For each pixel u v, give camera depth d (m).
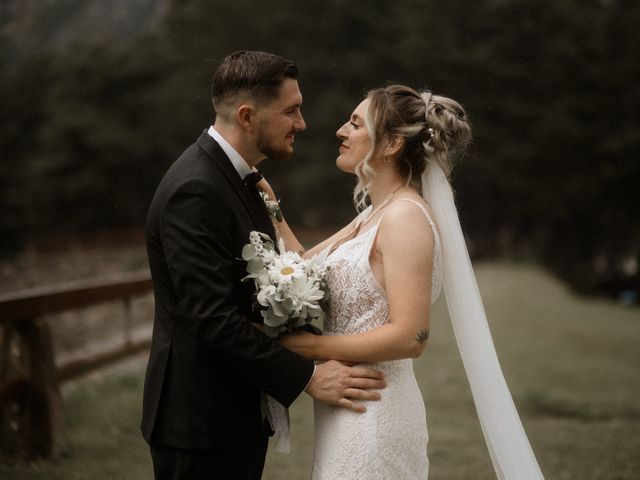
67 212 37.12
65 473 4.60
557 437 6.07
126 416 5.89
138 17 78.94
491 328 13.60
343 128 2.96
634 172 38.31
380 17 38.97
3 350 4.92
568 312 17.88
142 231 30.81
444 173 2.91
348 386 2.70
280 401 2.67
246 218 2.75
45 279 18.16
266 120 2.77
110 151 36.50
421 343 2.70
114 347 7.46
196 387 2.68
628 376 9.56
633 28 40.53
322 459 2.80
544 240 41.62
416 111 2.85
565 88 39.56
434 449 5.65
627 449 5.62
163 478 2.78
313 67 38.34
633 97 39.22
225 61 2.82
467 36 39.72
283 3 39.28
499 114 38.94
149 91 38.69
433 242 2.76
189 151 2.76
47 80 41.22
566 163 39.16
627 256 41.50
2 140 40.09
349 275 2.80
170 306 2.72
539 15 39.50
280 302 2.66
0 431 4.86
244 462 2.78
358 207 3.02
